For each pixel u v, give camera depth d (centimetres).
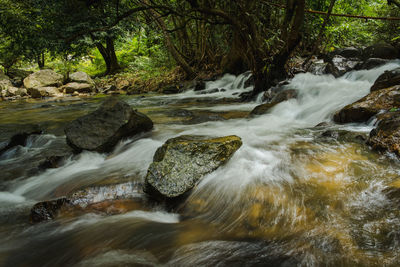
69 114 766
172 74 1491
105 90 1512
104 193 254
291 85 700
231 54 1116
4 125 607
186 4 1116
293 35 657
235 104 764
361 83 614
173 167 255
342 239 169
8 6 737
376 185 221
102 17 780
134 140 418
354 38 1144
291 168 270
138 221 220
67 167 346
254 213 209
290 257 161
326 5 962
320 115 488
